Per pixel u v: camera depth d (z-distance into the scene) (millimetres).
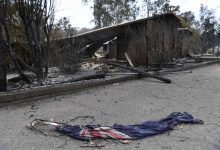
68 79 9891
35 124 5281
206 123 5391
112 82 10062
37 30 9500
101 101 7355
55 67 12273
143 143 4395
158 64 15734
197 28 47688
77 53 12469
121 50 17766
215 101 7312
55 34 12133
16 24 9336
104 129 4789
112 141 4449
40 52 9609
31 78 9867
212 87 9492
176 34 18453
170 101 7340
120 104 7020
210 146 4293
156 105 6906
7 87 8531
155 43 16109
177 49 19359
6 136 4727
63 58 12039
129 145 4309
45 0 9664
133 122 5484
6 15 8344
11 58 8945
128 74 11406
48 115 6023
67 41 12742
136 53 16734
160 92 8570
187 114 5777
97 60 15578
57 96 7883
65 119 5723
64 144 4363
